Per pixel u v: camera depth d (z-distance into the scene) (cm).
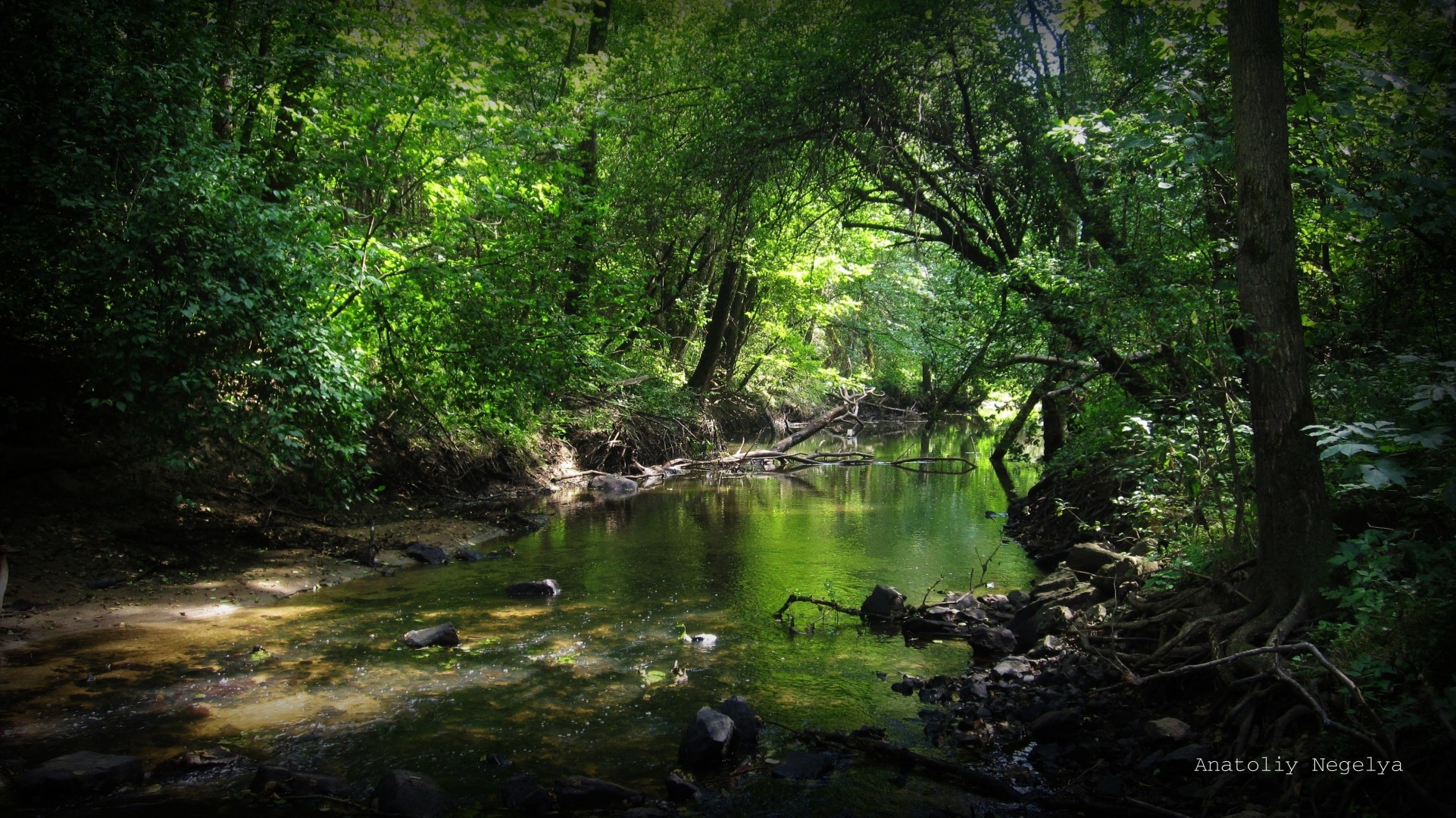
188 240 820
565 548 1166
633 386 2091
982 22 1153
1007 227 1271
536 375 1168
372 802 455
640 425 2117
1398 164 639
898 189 1302
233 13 1017
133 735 532
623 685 643
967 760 513
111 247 777
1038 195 1191
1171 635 623
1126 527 984
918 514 1468
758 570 1030
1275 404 543
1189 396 806
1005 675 639
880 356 3775
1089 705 567
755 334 2917
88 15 814
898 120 1220
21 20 808
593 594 914
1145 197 867
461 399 1255
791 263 2041
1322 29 748
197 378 806
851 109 1207
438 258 1126
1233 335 762
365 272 1027
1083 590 777
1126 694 577
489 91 1183
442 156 1149
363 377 1016
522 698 612
